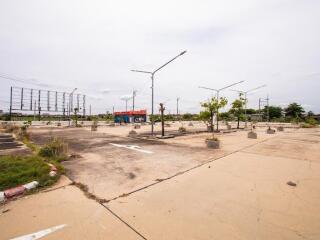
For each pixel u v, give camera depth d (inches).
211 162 286.7
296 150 394.9
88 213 135.1
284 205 148.8
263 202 153.7
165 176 217.8
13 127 847.1
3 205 147.2
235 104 1176.8
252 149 405.1
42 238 108.7
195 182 198.7
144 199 157.9
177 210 140.1
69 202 151.6
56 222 124.0
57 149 317.4
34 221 125.0
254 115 3011.8
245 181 202.5
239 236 110.7
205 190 177.6
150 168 251.8
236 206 146.8
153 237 109.4
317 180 207.0
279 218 130.0
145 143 500.4
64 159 298.0
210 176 218.7
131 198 159.3
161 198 159.9
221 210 140.5
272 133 829.2
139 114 2317.9
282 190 178.4
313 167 259.9
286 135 749.9
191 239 107.8
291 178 213.2
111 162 285.0
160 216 131.9
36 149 370.3
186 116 3393.2
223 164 274.4
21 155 320.2
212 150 391.9
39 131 910.4
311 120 1733.5
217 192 173.2
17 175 192.5
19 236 110.3
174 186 187.2
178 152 368.8
